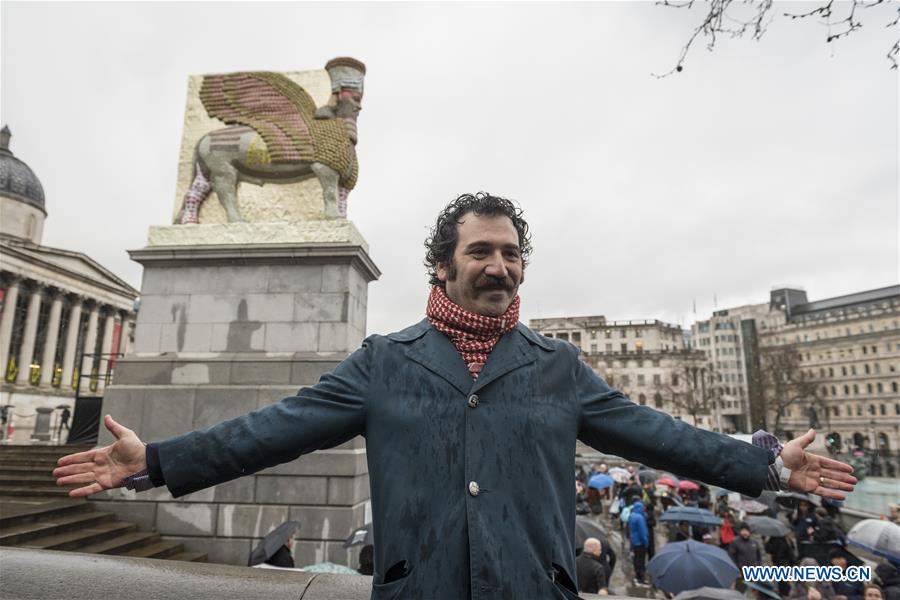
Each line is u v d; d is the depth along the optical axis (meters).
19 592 2.59
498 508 1.52
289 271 9.92
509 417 1.63
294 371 9.35
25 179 51.47
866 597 6.52
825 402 93.62
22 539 7.12
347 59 11.11
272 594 2.60
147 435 9.27
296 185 10.78
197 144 10.80
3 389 40.16
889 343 94.25
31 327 43.81
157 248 9.93
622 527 15.72
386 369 1.72
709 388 89.38
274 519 8.77
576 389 1.80
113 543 7.88
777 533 9.59
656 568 7.35
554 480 1.63
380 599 1.49
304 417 1.64
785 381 76.81
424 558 1.48
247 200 10.72
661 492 18.34
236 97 10.96
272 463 1.62
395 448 1.61
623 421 1.74
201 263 10.04
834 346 102.50
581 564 6.96
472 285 1.78
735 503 12.20
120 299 53.59
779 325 113.56
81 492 1.55
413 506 1.53
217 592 2.61
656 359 91.31
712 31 4.56
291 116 10.79
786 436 81.19
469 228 1.83
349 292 9.80
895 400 92.38
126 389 9.45
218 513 8.83
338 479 8.88
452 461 1.58
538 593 1.47
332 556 8.61
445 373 1.68
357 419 1.70
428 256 2.04
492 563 1.44
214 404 9.30
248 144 10.59
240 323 9.80
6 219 49.53
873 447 92.94
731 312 127.00
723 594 5.55
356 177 11.11
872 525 7.44
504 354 1.73
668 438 1.67
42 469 10.32
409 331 1.87
